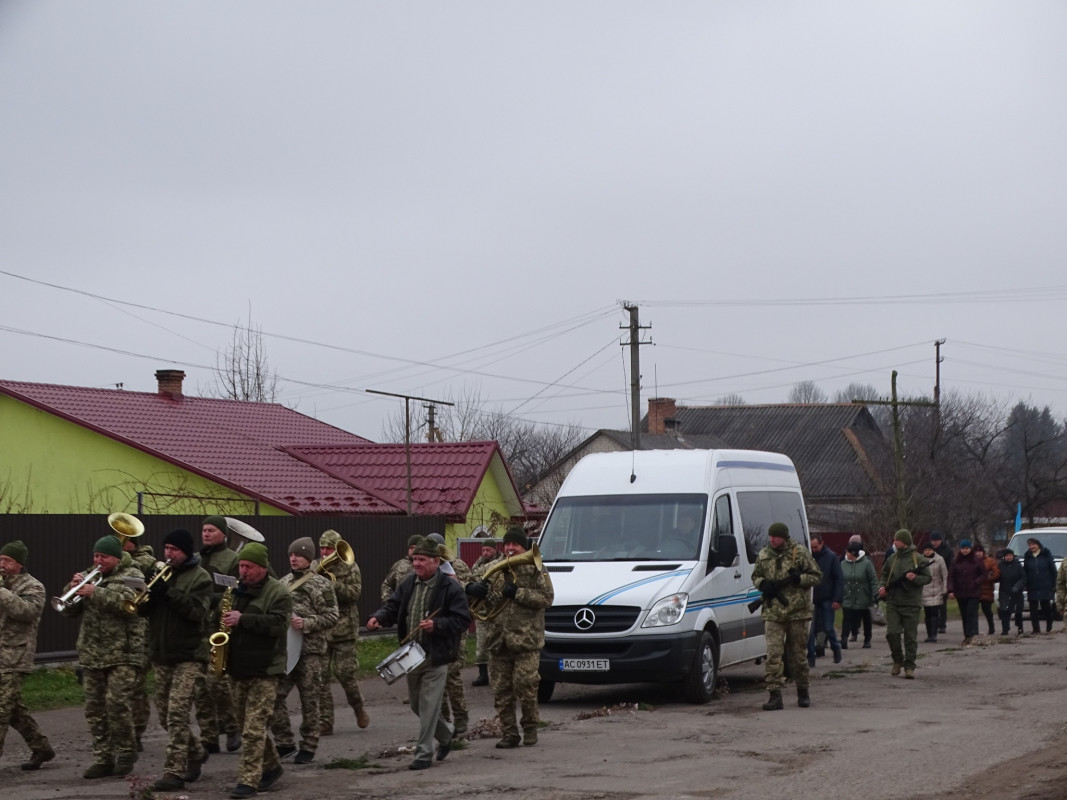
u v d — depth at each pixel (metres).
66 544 18.19
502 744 11.28
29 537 17.73
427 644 10.16
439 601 10.24
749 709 13.98
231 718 11.03
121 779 9.86
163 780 9.24
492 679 11.38
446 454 31.23
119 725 9.93
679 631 14.28
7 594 9.92
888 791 8.84
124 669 9.92
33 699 15.26
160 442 29.16
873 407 69.06
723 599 15.39
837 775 9.52
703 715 13.42
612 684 15.53
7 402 29.56
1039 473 57.75
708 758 10.50
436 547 10.33
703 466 16.03
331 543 12.50
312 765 10.41
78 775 10.12
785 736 11.69
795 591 13.84
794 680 15.40
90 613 9.98
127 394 32.03
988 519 51.91
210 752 10.96
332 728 12.44
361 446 31.98
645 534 15.52
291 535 22.34
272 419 34.69
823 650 21.00
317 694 10.77
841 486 61.97
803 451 65.25
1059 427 69.19
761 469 17.52
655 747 11.17
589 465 16.59
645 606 14.27
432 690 10.21
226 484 27.47
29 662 10.12
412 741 11.86
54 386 30.59
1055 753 10.34
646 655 14.14
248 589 9.11
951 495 49.81
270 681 9.09
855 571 22.84
